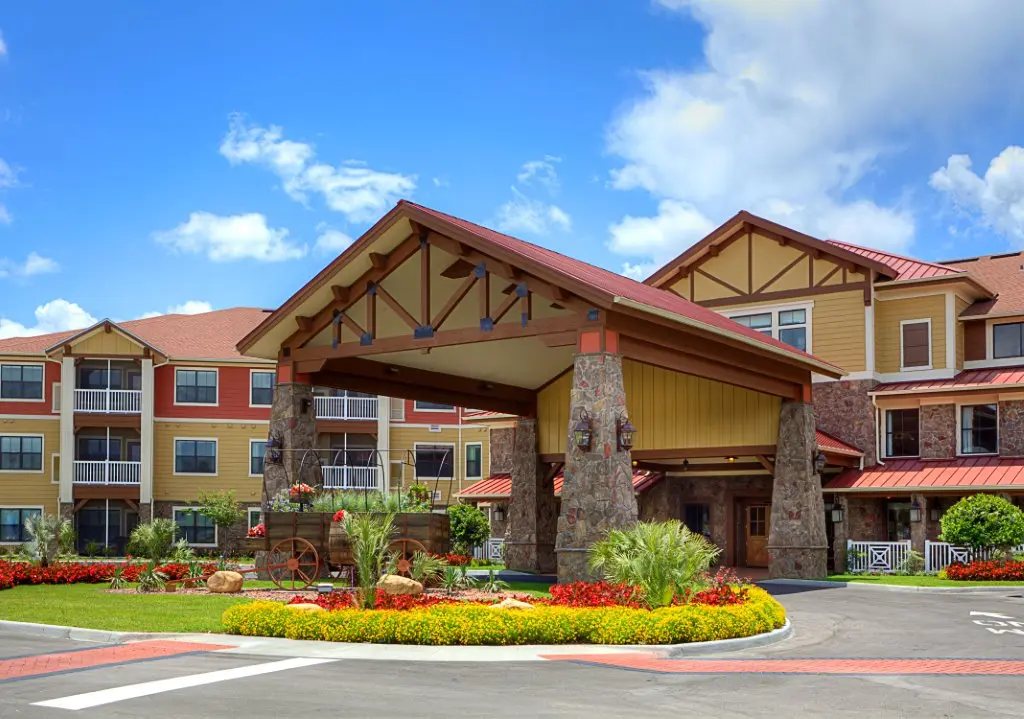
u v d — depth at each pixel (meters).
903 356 33.94
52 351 46.47
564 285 19.48
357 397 48.38
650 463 33.09
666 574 15.57
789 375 26.61
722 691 10.65
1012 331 33.69
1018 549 28.56
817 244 34.31
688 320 20.72
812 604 21.45
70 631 14.37
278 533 21.22
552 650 13.28
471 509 35.84
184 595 19.41
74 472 46.16
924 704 10.05
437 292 23.44
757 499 34.41
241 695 10.03
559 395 30.06
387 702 9.80
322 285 22.92
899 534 32.75
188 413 47.41
